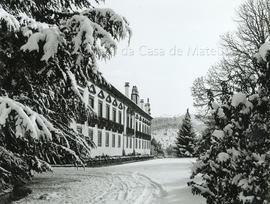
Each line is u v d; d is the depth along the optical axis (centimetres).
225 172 741
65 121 1215
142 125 5969
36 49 676
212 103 768
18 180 1040
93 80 888
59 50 728
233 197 702
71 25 731
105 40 714
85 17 716
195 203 964
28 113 660
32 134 612
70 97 973
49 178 1678
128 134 4644
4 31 705
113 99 3872
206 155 897
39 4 956
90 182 1510
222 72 3186
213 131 773
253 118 691
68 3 1025
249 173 672
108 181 1556
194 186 884
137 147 5391
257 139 678
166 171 2055
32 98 985
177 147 6962
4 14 666
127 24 786
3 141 930
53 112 1109
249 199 648
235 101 695
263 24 2820
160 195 1136
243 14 2912
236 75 777
